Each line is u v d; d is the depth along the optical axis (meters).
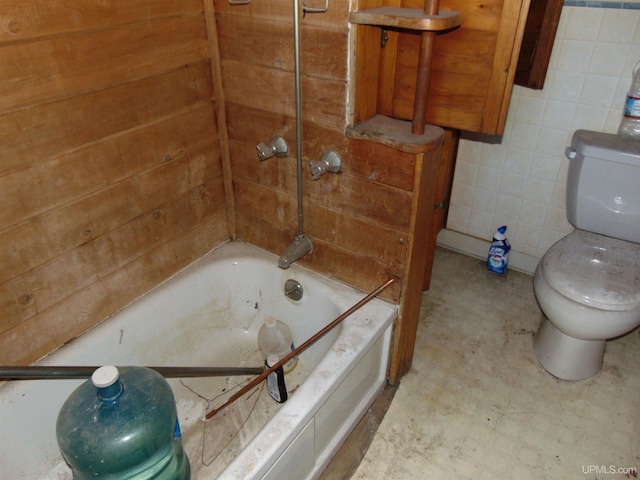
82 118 1.21
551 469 1.48
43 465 1.33
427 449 1.53
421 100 1.24
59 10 1.08
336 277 1.65
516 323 2.03
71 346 1.38
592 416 1.64
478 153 2.21
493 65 1.23
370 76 1.33
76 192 1.26
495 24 1.19
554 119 1.95
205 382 1.67
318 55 1.29
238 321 1.86
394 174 1.32
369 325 1.46
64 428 1.00
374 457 1.51
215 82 1.54
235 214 1.82
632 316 1.51
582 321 1.56
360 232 1.49
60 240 1.27
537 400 1.69
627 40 1.69
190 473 1.28
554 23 1.72
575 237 1.81
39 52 1.08
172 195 1.55
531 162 2.09
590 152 1.70
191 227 1.67
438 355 1.88
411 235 1.38
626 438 1.56
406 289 1.49
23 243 1.19
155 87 1.37
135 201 1.43
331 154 1.40
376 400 1.69
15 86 1.06
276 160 1.57
